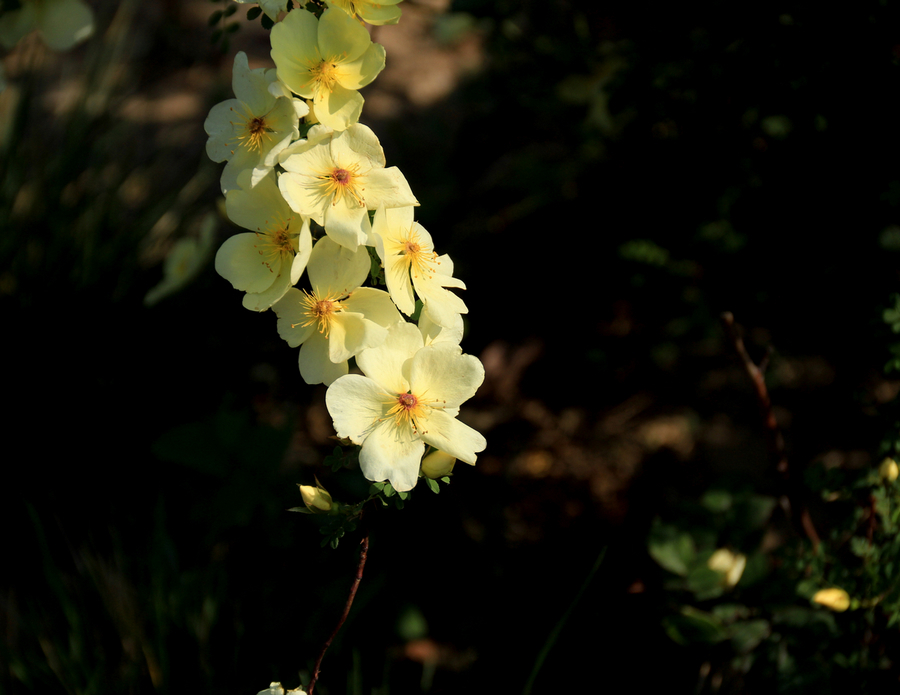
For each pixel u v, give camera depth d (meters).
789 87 0.94
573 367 1.28
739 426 1.21
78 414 1.11
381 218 0.79
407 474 0.78
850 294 0.98
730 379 1.26
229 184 0.80
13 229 1.15
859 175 0.95
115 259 1.19
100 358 1.14
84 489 1.09
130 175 1.35
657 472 1.19
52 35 0.92
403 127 1.62
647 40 0.97
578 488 1.19
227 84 1.72
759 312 1.03
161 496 1.01
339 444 0.80
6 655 0.97
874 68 0.92
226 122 0.80
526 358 1.30
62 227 1.16
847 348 1.00
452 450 0.78
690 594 0.93
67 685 0.96
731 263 1.03
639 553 1.04
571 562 1.07
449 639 1.02
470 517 1.14
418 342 0.79
